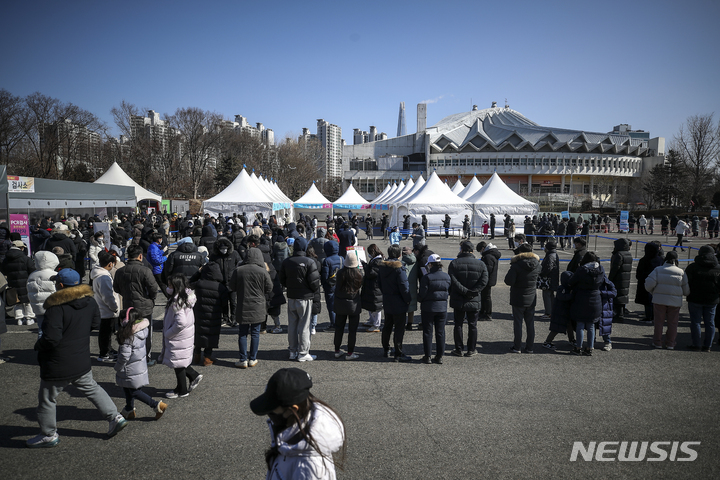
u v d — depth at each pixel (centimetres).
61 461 361
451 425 427
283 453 190
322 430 189
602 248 2362
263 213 2700
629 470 353
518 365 602
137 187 3222
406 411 457
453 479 337
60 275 382
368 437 401
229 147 7438
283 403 183
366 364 605
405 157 9612
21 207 1605
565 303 657
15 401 480
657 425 429
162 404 432
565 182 8425
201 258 734
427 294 595
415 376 559
